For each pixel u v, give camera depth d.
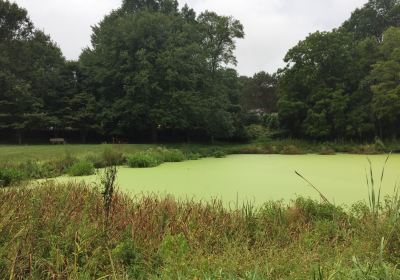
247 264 4.36
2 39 36.53
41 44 39.28
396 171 16.38
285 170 17.31
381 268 3.50
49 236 5.08
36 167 15.54
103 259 4.75
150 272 4.70
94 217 6.00
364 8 46.56
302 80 38.91
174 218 6.54
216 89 37.28
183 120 34.09
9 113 34.78
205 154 28.34
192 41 36.91
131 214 6.51
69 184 9.41
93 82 37.88
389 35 36.91
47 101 37.25
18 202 6.60
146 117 34.66
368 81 36.09
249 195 10.67
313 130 36.59
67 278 3.99
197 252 4.82
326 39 38.84
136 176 14.77
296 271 4.05
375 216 5.08
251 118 47.56
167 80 33.66
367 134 36.84
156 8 41.66
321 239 5.90
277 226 6.56
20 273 4.05
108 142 37.88
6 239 4.82
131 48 34.88
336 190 11.43
